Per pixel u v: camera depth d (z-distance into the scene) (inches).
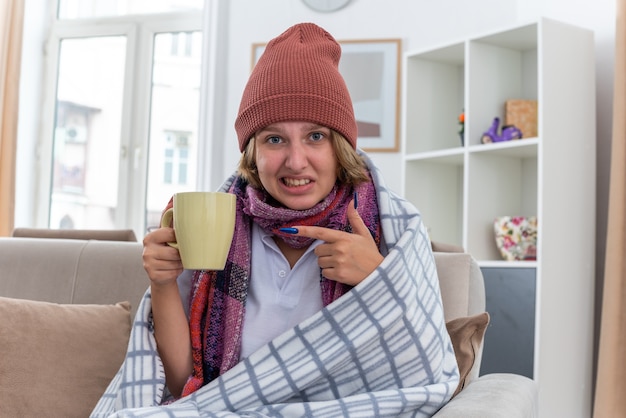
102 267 67.2
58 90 193.0
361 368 46.8
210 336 49.8
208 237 41.1
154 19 184.7
